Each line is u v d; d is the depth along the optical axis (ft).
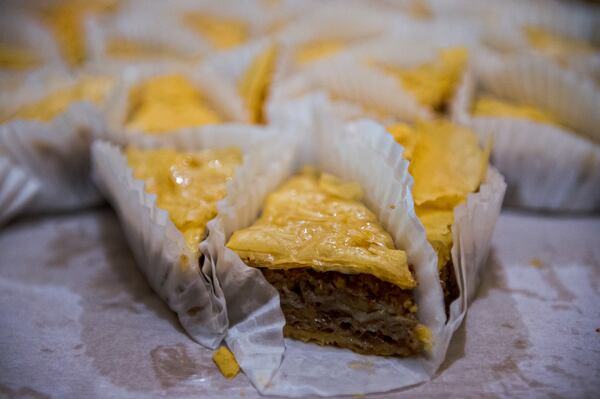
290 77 0.79
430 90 0.73
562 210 0.68
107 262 0.62
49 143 0.67
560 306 0.55
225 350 0.51
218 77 0.73
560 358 0.50
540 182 0.67
